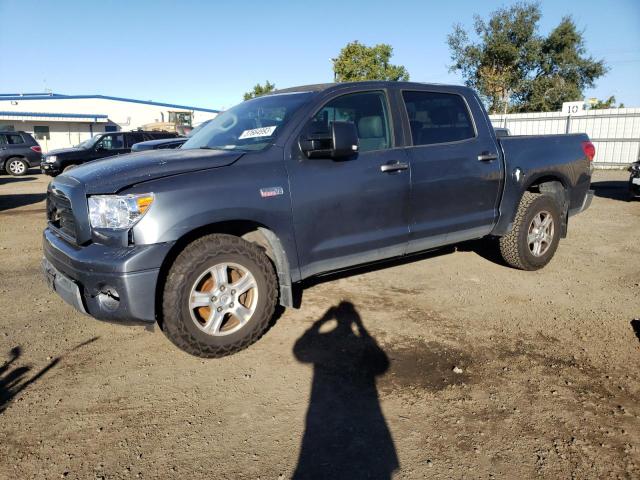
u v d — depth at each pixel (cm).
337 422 284
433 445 263
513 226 529
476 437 270
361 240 414
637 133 1970
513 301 466
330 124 375
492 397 307
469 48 3447
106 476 243
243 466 249
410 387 320
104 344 386
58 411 298
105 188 324
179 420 288
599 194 1214
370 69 3136
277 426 281
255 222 361
